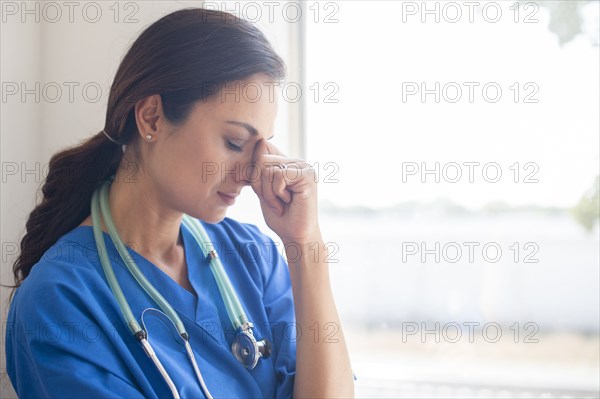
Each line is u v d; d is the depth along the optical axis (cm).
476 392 279
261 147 168
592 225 282
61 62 243
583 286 288
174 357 163
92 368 147
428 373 283
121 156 175
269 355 180
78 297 153
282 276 200
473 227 291
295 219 181
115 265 167
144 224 174
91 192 177
